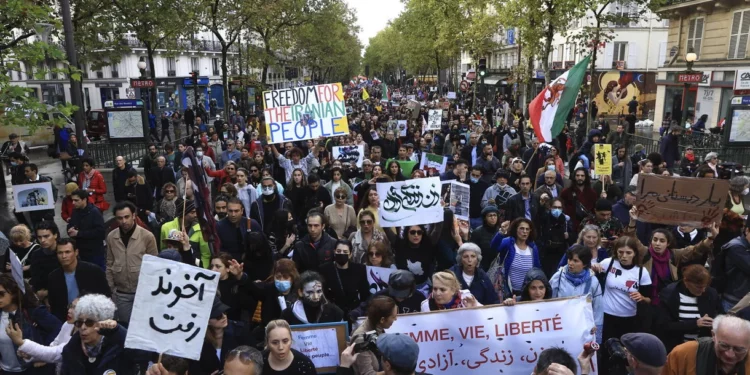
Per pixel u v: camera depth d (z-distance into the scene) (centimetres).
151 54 2772
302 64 5191
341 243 638
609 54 4431
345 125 1298
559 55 4894
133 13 2244
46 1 1739
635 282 597
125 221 692
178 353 426
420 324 530
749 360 396
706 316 534
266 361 448
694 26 3188
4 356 510
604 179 1169
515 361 529
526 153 1516
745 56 2738
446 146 1834
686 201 692
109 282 705
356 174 1373
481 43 3731
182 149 1563
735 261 614
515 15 2567
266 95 1279
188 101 5641
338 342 507
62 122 1033
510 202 943
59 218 1464
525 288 573
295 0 3272
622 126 1795
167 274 433
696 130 2473
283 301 581
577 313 532
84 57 2358
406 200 739
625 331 606
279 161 1317
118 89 4997
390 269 647
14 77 3644
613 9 4241
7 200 1683
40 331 544
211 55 6003
